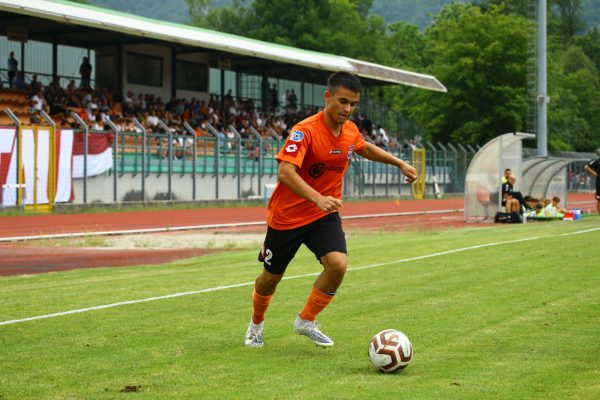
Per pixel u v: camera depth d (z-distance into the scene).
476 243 19.59
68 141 36.06
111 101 45.50
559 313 10.05
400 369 7.10
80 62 49.97
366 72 54.53
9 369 7.29
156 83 51.47
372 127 61.72
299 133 7.60
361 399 6.18
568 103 94.62
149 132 43.56
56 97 42.31
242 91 62.19
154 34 39.00
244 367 7.36
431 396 6.24
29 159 34.16
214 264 16.52
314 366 7.39
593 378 6.82
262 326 8.36
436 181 61.03
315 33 95.38
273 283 8.18
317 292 8.01
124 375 7.05
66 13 35.44
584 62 113.50
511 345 8.20
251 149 47.31
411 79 59.84
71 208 35.97
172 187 42.16
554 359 7.57
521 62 76.19
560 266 14.86
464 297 11.43
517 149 31.55
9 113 33.69
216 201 43.72
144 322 9.66
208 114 51.00
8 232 26.02
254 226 30.84
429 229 27.73
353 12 101.38
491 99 77.38
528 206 31.59
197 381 6.82
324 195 8.02
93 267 16.75
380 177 57.06
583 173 77.00
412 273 14.12
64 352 8.01
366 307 10.66
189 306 10.80
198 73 54.97
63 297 11.64
